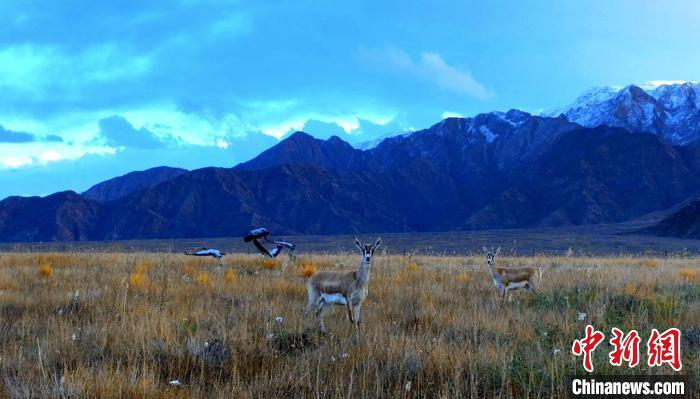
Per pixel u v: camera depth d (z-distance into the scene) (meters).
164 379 8.80
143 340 9.91
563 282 18.75
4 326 11.69
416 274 20.73
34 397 7.77
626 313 12.72
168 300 14.66
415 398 8.12
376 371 8.77
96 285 16.22
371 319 12.80
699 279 19.67
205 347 9.68
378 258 29.98
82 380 8.12
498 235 109.31
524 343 10.51
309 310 13.15
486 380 8.75
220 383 8.60
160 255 30.11
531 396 8.28
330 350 9.89
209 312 12.51
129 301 14.12
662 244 82.44
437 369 9.08
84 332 10.65
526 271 17.12
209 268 23.50
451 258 33.00
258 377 8.83
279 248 22.95
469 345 9.88
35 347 9.98
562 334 10.88
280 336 10.71
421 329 11.69
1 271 19.48
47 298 14.48
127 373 8.48
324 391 8.07
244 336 10.25
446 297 15.97
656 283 17.70
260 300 14.74
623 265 28.33
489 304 15.01
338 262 26.62
